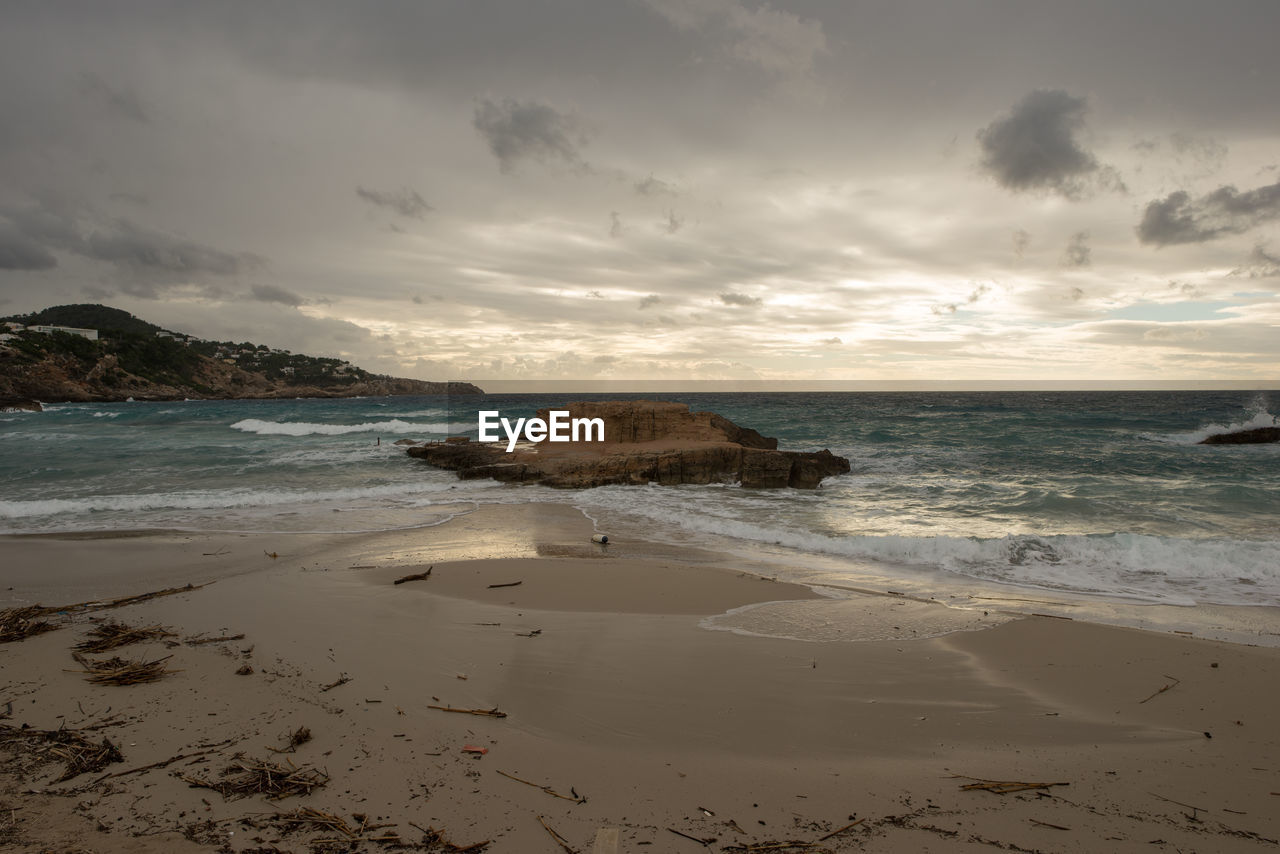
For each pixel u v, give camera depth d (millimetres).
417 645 6859
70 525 14820
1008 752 4773
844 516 16531
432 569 10727
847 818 3832
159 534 13859
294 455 29469
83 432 40375
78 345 121000
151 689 5590
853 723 5211
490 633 7355
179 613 7996
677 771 4363
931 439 37062
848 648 7035
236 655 6441
